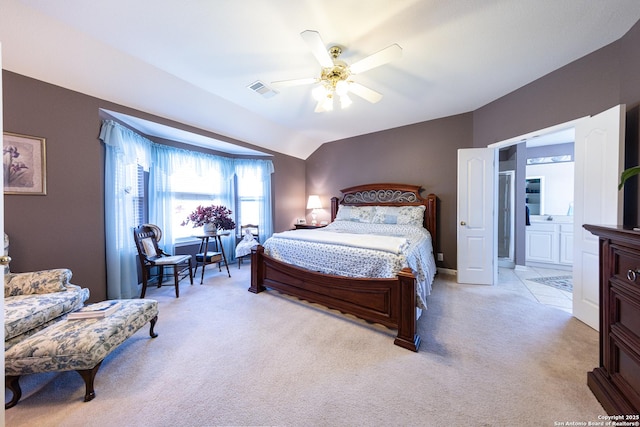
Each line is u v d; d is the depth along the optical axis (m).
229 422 1.31
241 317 2.49
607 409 1.31
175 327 2.29
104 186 2.74
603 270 1.46
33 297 1.92
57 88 2.35
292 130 4.53
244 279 3.76
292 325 2.32
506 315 2.49
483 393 1.48
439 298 2.95
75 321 1.70
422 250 2.78
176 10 1.75
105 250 2.76
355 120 4.05
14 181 2.15
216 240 4.33
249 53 2.25
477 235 3.44
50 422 1.32
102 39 2.07
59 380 1.63
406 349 1.93
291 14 1.78
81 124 2.51
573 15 1.82
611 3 1.71
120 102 2.76
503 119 3.16
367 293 2.26
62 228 2.41
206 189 4.38
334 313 2.56
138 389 1.54
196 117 3.39
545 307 2.68
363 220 4.27
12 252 2.14
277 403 1.43
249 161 4.82
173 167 3.81
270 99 3.23
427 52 2.25
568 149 4.63
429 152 4.07
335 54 2.17
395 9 1.74
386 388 1.53
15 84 2.13
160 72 2.59
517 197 4.24
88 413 1.37
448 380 1.59
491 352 1.88
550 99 2.61
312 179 5.52
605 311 1.44
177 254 3.97
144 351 1.91
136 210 3.35
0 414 1.05
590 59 2.28
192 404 1.42
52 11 1.78
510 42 2.12
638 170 1.34
